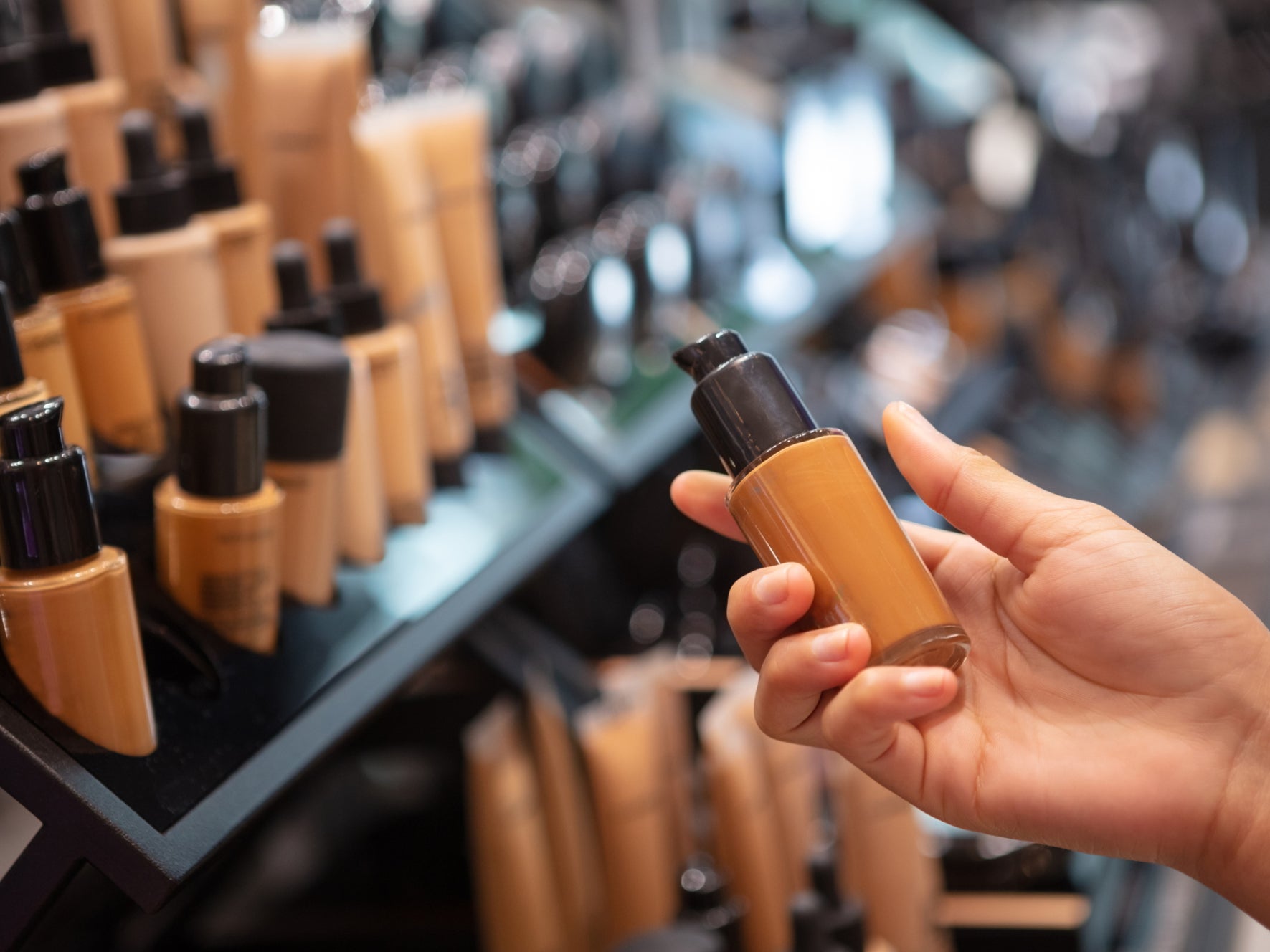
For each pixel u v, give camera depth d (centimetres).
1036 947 105
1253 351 286
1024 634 59
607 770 96
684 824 106
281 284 68
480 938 103
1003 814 56
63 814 46
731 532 60
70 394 56
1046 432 186
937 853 108
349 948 104
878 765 56
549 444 97
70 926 95
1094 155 220
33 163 59
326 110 78
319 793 116
